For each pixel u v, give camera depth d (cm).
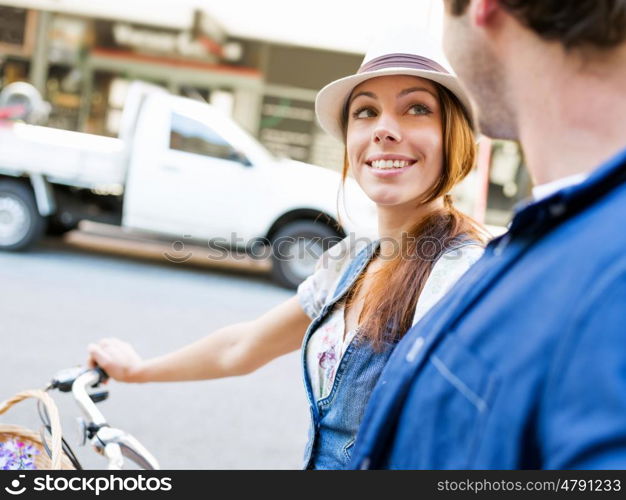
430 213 122
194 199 704
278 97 1009
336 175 718
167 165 703
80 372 142
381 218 129
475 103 72
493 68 68
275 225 716
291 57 996
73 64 1014
